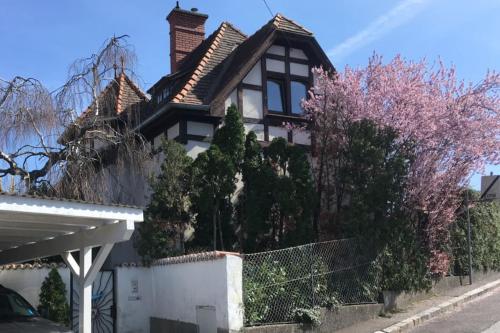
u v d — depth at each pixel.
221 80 16.31
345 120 14.23
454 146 13.95
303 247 11.02
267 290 10.21
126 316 11.87
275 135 16.00
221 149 13.64
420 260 13.37
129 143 13.84
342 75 14.85
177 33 20.47
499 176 15.35
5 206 6.88
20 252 11.27
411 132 13.65
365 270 11.92
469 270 15.64
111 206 7.77
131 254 15.29
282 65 16.70
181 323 10.95
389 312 12.07
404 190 13.14
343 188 13.72
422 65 14.82
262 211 13.36
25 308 8.99
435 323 11.19
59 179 13.06
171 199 12.70
